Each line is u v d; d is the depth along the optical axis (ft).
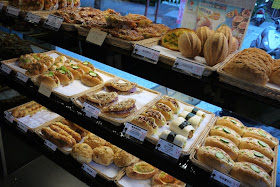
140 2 6.86
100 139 7.05
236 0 5.21
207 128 5.61
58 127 7.39
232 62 4.20
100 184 6.22
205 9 5.63
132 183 6.16
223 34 4.50
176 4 6.22
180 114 5.73
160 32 5.96
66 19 6.11
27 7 6.76
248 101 3.97
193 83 4.46
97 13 6.69
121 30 5.37
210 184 4.36
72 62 7.93
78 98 6.24
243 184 4.22
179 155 4.67
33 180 8.57
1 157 8.35
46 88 6.41
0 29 8.69
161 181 6.02
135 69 5.08
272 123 3.91
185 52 4.80
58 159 6.83
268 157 4.90
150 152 4.91
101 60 5.57
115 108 5.59
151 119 5.35
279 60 4.53
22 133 7.61
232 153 4.81
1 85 8.46
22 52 9.09
